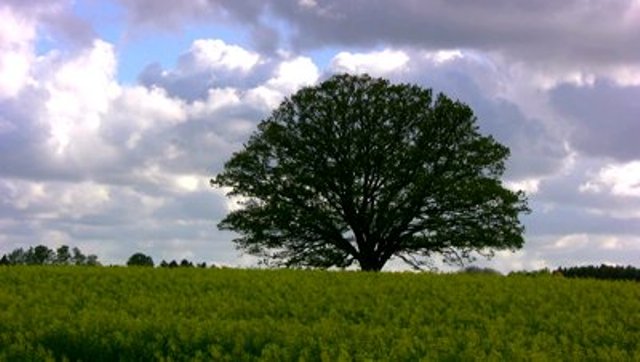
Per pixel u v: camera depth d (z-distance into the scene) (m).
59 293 19.22
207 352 12.67
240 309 17.58
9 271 24.22
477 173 51.97
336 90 52.59
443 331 15.23
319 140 51.88
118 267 26.97
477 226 51.28
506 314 18.09
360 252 52.59
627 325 17.27
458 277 25.86
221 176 53.28
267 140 52.66
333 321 15.62
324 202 52.50
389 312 18.22
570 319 17.58
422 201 51.53
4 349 12.59
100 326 14.05
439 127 52.06
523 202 52.22
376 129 51.94
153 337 13.45
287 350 12.29
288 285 22.39
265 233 52.50
